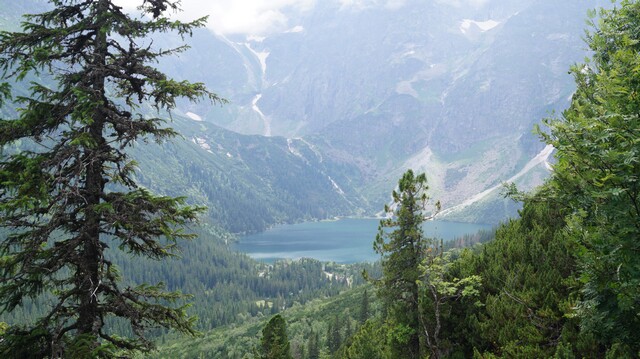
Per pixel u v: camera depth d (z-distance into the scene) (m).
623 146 8.84
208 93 12.09
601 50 12.96
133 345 11.23
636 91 9.41
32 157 10.36
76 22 12.05
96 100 10.80
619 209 8.76
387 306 24.95
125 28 11.61
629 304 9.20
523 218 23.44
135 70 12.12
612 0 13.17
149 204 10.96
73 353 9.17
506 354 15.65
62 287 11.27
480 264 21.67
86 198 11.05
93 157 10.63
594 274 10.33
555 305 16.34
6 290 9.90
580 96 12.77
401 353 22.84
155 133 12.01
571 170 10.18
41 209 10.18
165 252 11.57
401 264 23.34
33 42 11.12
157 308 11.41
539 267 19.02
